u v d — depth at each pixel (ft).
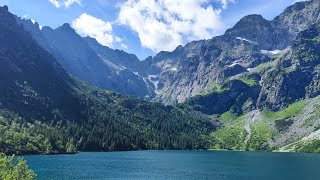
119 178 562.66
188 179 573.74
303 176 613.52
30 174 304.50
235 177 602.03
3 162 294.87
